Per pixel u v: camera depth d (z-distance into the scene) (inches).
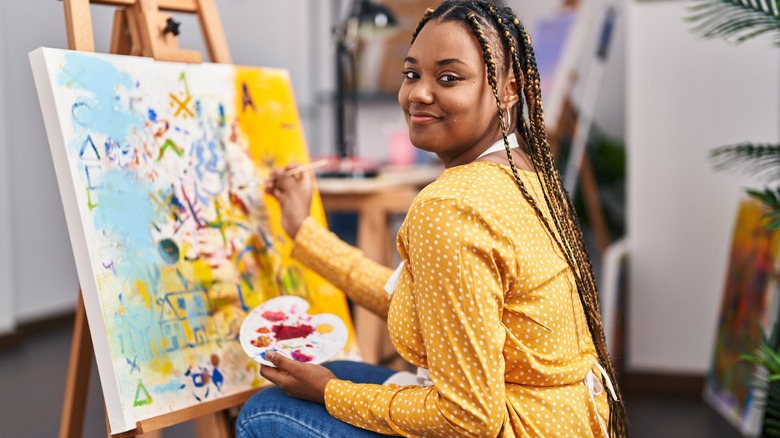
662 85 95.5
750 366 79.7
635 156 97.8
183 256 47.4
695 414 91.0
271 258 53.9
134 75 46.7
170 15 50.5
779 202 59.4
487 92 37.5
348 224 141.6
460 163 39.6
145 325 43.7
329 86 165.0
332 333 47.3
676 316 98.2
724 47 92.4
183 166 48.9
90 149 42.9
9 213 121.8
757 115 92.2
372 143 164.4
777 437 68.3
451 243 33.4
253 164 54.6
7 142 120.8
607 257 94.2
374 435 39.3
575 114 121.2
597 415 38.4
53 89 41.5
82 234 41.8
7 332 121.2
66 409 49.9
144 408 42.4
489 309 33.5
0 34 119.1
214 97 52.6
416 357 37.9
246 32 155.2
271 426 42.4
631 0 95.4
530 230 35.8
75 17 44.8
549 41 117.9
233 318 49.7
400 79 158.7
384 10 110.0
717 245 95.6
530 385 36.6
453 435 34.8
